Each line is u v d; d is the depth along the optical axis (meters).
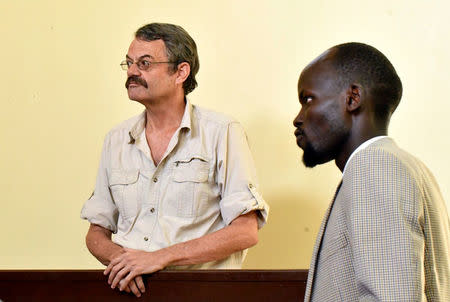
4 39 3.28
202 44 3.24
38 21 3.29
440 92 3.19
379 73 1.51
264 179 3.18
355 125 1.50
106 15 3.28
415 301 1.25
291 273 2.10
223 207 2.44
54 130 3.25
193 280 2.16
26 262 3.19
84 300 2.19
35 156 3.24
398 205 1.30
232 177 2.48
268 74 3.21
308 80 1.56
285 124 3.19
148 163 2.54
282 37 3.22
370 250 1.29
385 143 1.43
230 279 2.13
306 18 3.23
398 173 1.33
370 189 1.32
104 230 2.58
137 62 2.56
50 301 2.19
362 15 3.22
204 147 2.51
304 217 3.16
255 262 3.16
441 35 3.21
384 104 1.51
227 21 3.24
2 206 3.22
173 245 2.31
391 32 3.21
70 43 3.28
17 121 3.25
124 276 2.21
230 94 3.21
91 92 3.26
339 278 1.39
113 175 2.55
